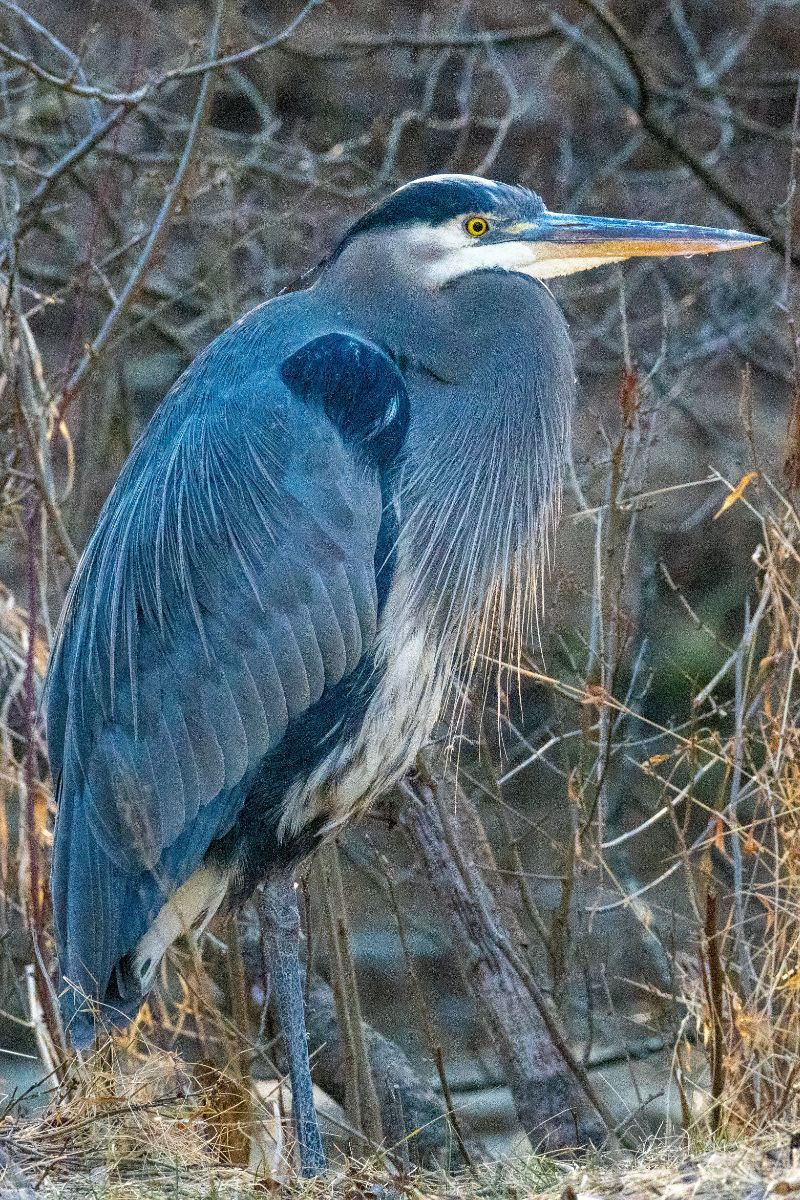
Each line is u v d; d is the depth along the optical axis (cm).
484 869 1058
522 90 1803
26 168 1168
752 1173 708
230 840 892
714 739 941
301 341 905
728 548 1675
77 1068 870
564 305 1608
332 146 1648
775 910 907
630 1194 712
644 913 1005
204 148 1451
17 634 1135
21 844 1026
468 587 937
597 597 1004
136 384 1631
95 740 890
